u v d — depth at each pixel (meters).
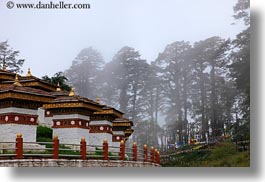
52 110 27.48
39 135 27.59
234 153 25.88
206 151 27.89
